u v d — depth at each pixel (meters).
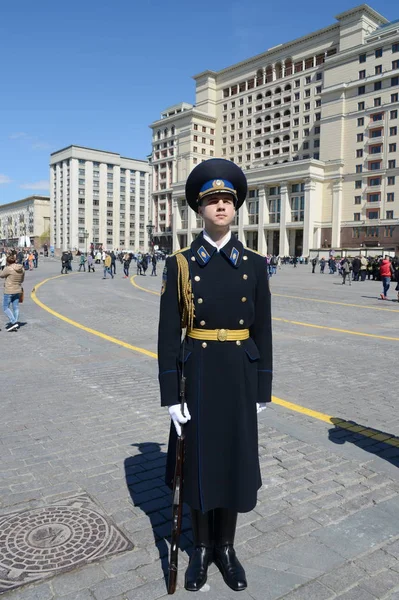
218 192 2.30
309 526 3.01
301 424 4.82
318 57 79.38
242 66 90.50
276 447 4.23
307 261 61.81
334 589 2.44
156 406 5.35
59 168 121.25
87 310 13.80
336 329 10.91
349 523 3.04
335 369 7.13
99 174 119.38
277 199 76.81
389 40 66.06
